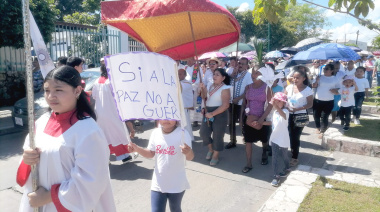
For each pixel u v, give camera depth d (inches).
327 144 251.0
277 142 182.2
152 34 186.9
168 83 96.7
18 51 451.5
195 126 330.6
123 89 98.3
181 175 116.1
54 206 73.5
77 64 189.3
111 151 213.2
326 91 281.7
